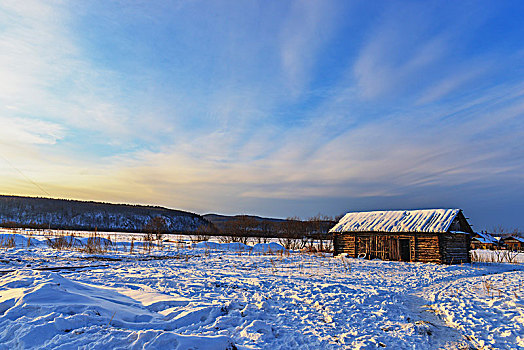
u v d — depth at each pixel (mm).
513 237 63094
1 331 4883
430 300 10500
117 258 21469
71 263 17188
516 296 10703
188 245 37656
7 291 6652
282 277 13930
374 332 6867
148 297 7910
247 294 9680
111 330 5090
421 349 6117
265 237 61000
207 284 10977
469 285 13641
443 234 23703
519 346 6375
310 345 5891
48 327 4867
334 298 9680
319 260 23594
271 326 6629
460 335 6988
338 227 29062
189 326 6184
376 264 21562
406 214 27406
